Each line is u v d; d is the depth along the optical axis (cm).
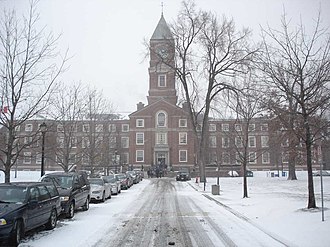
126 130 8175
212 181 4412
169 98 7956
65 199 1403
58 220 1378
